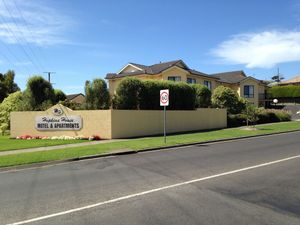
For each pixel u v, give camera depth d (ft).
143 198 27.45
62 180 35.83
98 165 45.21
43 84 102.94
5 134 104.88
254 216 22.62
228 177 34.71
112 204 26.05
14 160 49.24
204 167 40.78
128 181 34.06
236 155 50.31
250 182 32.30
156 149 60.95
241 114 119.44
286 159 45.52
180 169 39.86
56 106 86.28
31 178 37.73
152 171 39.11
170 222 21.70
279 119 135.44
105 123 82.07
